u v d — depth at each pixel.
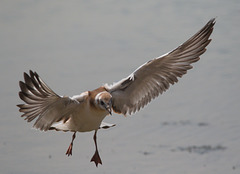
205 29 9.46
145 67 9.93
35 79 8.41
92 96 9.70
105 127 10.57
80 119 9.76
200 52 9.66
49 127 9.49
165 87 10.16
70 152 10.30
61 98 8.94
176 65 9.87
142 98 10.40
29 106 8.75
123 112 10.55
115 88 10.26
